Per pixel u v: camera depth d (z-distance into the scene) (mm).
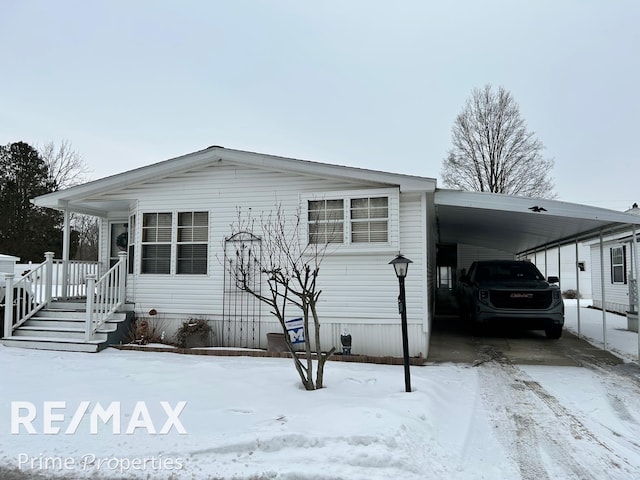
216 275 8812
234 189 8844
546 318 9297
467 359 7914
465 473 3488
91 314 8391
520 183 28125
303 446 3760
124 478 3385
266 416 4426
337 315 8148
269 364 7074
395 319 7934
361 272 8102
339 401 4852
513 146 28312
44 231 30547
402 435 3881
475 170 28750
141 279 9227
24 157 31312
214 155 8703
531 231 10750
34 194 30641
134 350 8320
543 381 6406
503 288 9523
